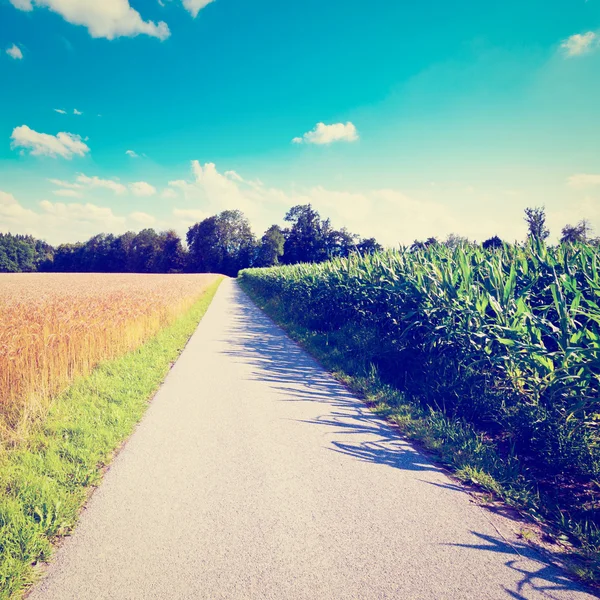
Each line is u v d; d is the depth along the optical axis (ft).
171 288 79.87
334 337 33.37
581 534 8.78
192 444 13.67
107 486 10.84
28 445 13.06
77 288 85.51
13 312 31.65
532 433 13.43
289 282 58.65
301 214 299.17
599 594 7.14
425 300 21.95
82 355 22.48
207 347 32.32
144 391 19.45
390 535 8.75
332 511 9.68
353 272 35.78
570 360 12.86
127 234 365.81
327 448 13.43
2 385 17.29
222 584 7.27
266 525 9.08
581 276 18.57
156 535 8.70
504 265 23.97
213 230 332.39
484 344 17.42
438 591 7.15
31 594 7.10
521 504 10.08
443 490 10.77
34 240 404.57
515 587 7.29
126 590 7.13
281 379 22.40
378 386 20.20
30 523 8.77
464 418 15.75
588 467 11.44
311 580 7.38
